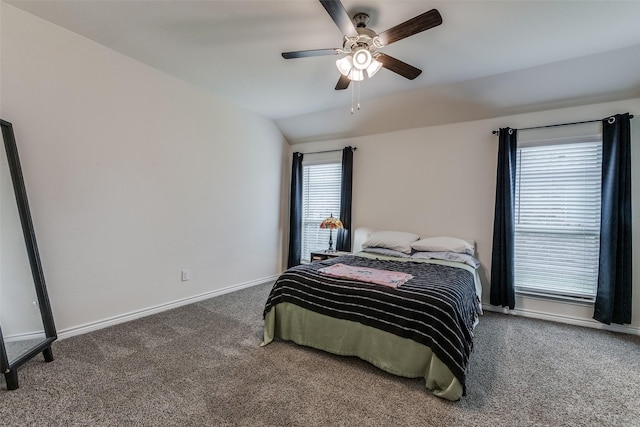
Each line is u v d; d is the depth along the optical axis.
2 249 1.91
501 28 2.16
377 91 3.36
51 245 2.25
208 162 3.49
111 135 2.60
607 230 2.69
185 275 3.27
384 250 3.47
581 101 2.89
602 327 2.79
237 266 3.94
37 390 1.67
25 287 1.98
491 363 2.11
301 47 2.50
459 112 3.43
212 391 1.71
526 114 3.18
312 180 4.75
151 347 2.24
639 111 2.69
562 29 2.17
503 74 2.88
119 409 1.53
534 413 1.58
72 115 2.35
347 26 1.80
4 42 2.01
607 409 1.62
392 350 1.89
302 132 4.59
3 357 1.60
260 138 4.26
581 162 2.93
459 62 2.67
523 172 3.20
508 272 3.12
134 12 2.08
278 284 2.43
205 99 3.42
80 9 2.06
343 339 2.09
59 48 2.26
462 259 3.04
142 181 2.84
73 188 2.37
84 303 2.46
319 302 2.21
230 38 2.38
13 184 1.98
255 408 1.57
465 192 3.51
